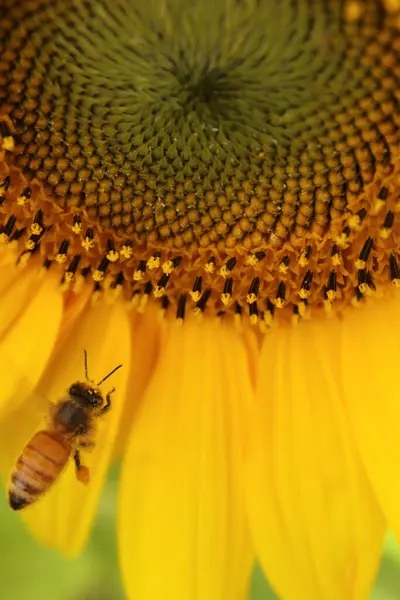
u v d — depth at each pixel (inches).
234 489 4.8
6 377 4.7
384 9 4.0
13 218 4.8
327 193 4.6
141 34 4.2
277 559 4.6
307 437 4.8
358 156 4.5
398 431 4.7
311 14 4.0
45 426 4.5
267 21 4.0
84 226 4.9
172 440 4.9
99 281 5.0
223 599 4.7
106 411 4.6
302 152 4.5
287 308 5.0
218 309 5.0
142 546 4.7
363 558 4.6
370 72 4.2
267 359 5.0
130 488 4.8
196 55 4.2
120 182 4.7
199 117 4.4
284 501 4.7
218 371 5.0
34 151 4.6
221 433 4.9
